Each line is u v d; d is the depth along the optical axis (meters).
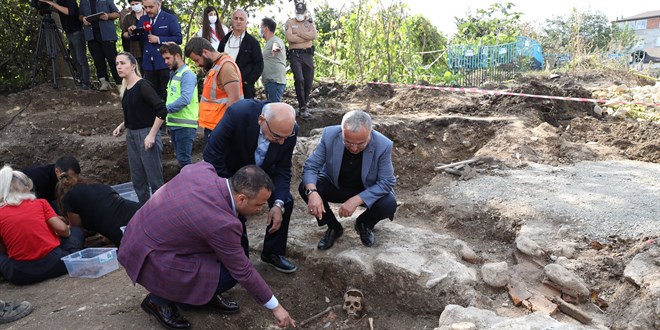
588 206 4.44
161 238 3.01
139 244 3.06
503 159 5.88
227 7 9.88
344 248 4.28
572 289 3.52
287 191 3.79
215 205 2.88
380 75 9.80
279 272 4.21
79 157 6.86
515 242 4.12
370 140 3.84
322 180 4.14
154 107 4.84
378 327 3.74
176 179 3.07
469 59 10.99
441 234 4.50
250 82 6.23
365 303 3.93
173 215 2.96
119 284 3.96
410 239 4.34
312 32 7.19
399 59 9.96
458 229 4.61
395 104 8.12
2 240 4.20
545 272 3.68
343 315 3.89
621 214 4.22
